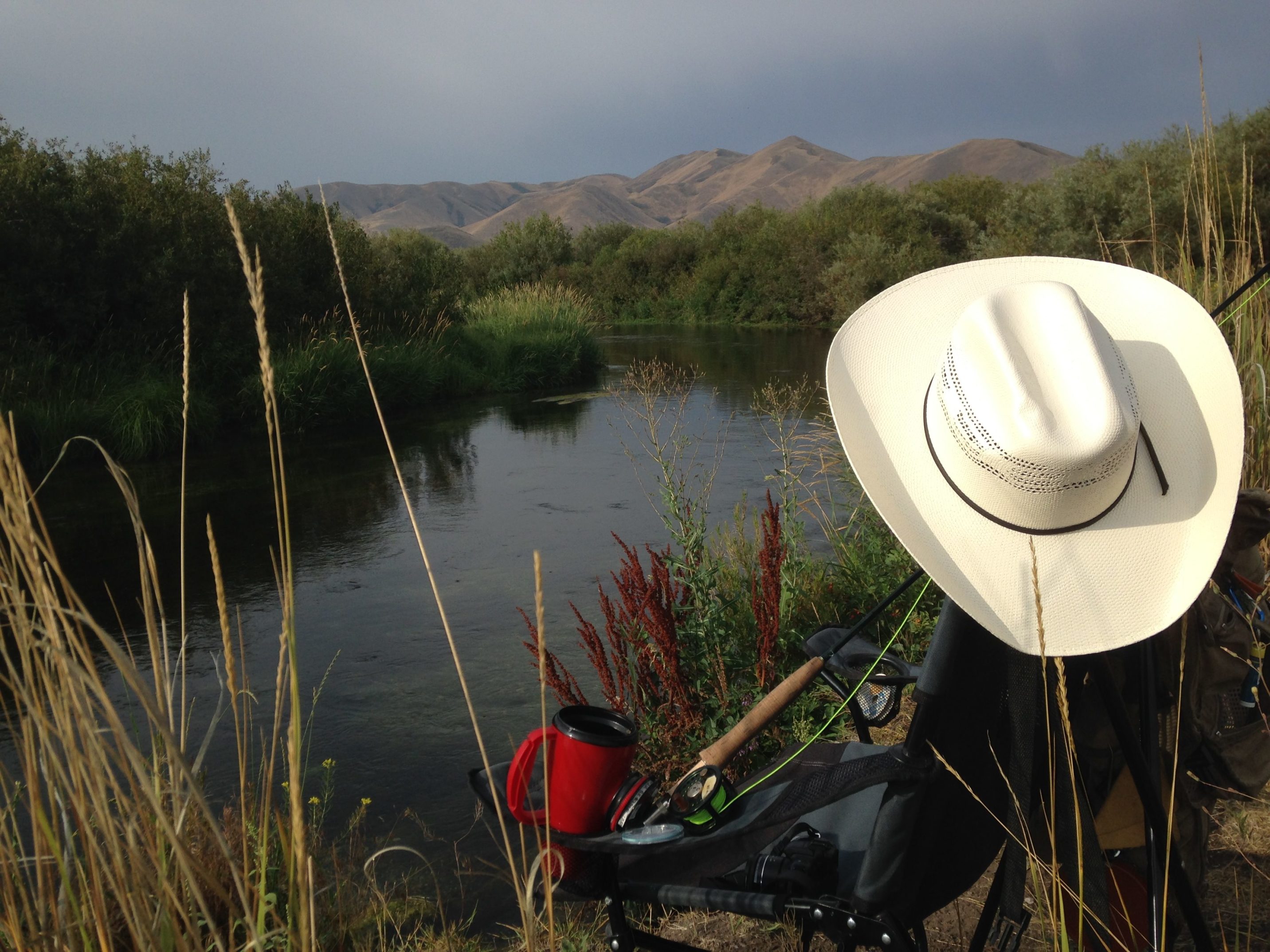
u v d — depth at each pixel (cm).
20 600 130
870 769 154
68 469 1123
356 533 812
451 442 1270
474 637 560
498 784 184
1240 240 374
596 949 256
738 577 475
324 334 1652
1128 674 167
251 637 577
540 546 748
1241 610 176
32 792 135
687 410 1406
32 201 1296
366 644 556
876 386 177
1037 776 158
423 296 2088
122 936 162
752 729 170
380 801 382
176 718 464
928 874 162
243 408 1402
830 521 562
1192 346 166
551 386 1933
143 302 1397
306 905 139
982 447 152
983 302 159
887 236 3834
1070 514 152
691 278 4500
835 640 206
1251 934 219
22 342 1262
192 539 808
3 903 145
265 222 1650
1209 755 177
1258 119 1287
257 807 262
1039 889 164
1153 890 149
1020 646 143
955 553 156
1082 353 149
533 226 5547
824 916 160
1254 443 345
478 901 307
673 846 165
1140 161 2033
